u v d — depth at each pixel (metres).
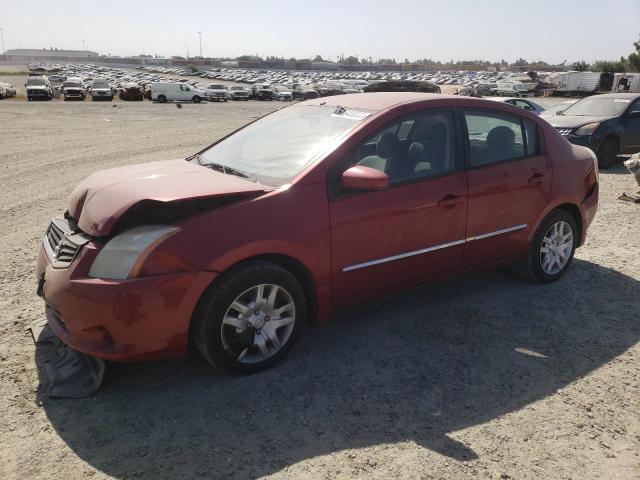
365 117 3.70
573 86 53.62
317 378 3.30
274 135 4.06
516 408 3.04
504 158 4.25
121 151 13.53
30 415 2.92
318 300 3.44
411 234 3.72
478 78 104.88
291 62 178.88
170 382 3.24
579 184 4.75
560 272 4.85
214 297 3.03
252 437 2.77
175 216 3.02
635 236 6.29
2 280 4.84
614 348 3.73
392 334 3.87
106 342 2.95
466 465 2.58
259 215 3.13
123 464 2.57
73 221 3.48
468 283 4.81
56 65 173.62
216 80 97.44
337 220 3.38
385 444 2.72
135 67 169.00
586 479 2.50
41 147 14.23
